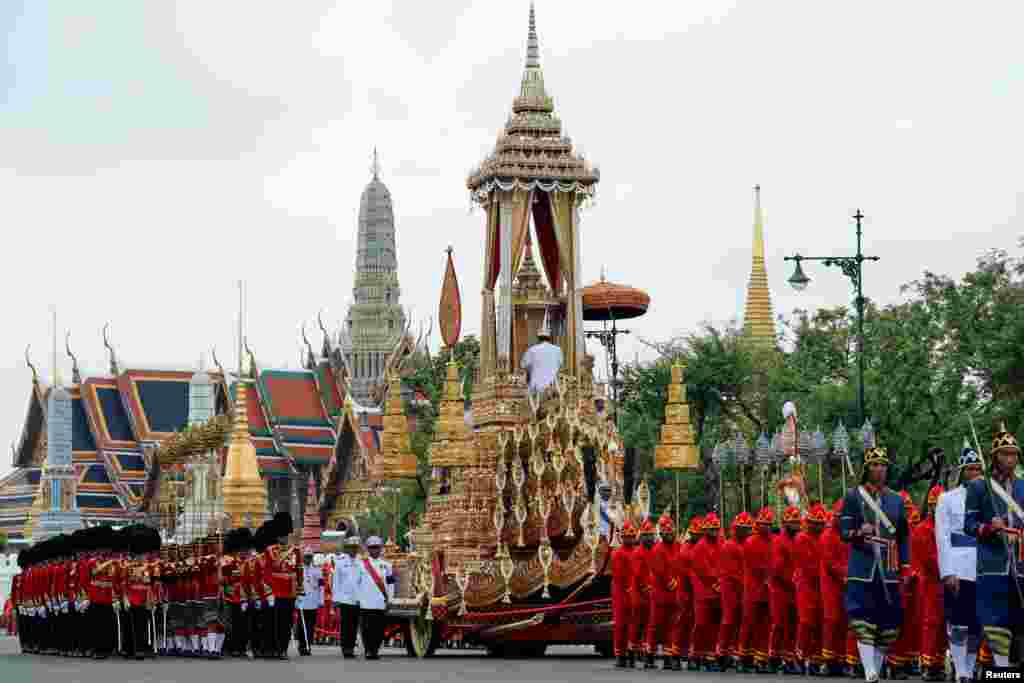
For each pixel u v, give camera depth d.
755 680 41.38
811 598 42.97
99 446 199.38
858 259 72.50
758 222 152.12
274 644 60.03
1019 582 34.44
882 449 39.03
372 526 120.44
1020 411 79.62
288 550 60.50
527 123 68.94
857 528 38.91
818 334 134.50
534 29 70.50
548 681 42.41
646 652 48.53
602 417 64.56
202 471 133.50
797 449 58.03
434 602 57.91
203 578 61.97
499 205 68.44
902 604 39.78
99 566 62.16
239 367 141.88
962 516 36.09
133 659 61.31
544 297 68.62
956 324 86.56
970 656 36.34
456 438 66.06
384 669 50.44
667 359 101.50
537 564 57.00
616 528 57.00
